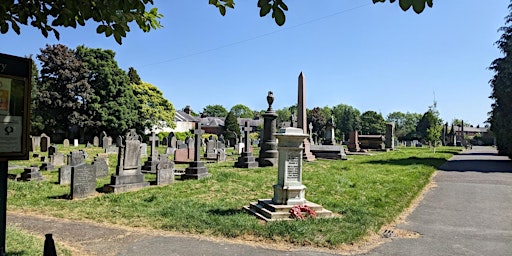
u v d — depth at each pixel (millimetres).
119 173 14188
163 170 15773
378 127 101750
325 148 29828
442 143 76938
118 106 55844
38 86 54688
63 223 8945
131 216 9484
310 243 7281
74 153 23312
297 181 9727
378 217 9406
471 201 12523
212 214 9523
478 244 7695
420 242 7773
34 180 17453
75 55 57031
